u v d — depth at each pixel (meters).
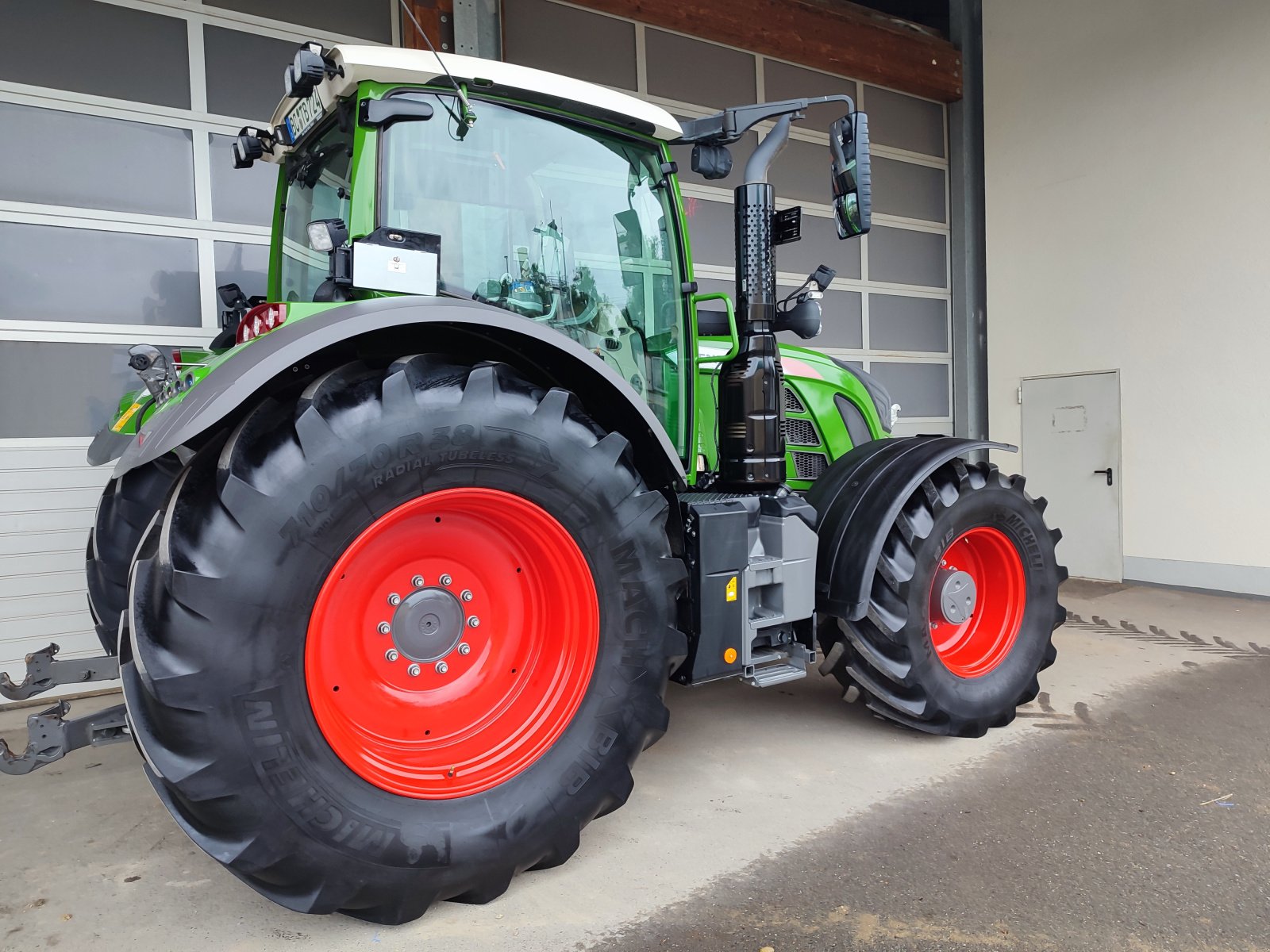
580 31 5.03
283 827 1.64
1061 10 6.09
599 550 2.02
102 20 3.71
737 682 3.73
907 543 2.73
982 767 2.72
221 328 3.98
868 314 6.47
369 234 1.93
